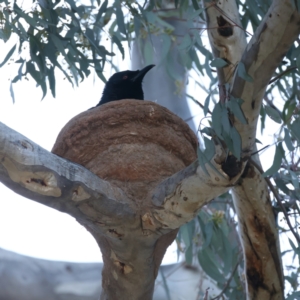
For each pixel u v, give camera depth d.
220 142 7.23
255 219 10.08
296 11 6.79
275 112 8.33
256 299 10.36
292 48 10.06
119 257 8.26
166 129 8.54
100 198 7.29
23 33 9.96
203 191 7.40
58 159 6.89
